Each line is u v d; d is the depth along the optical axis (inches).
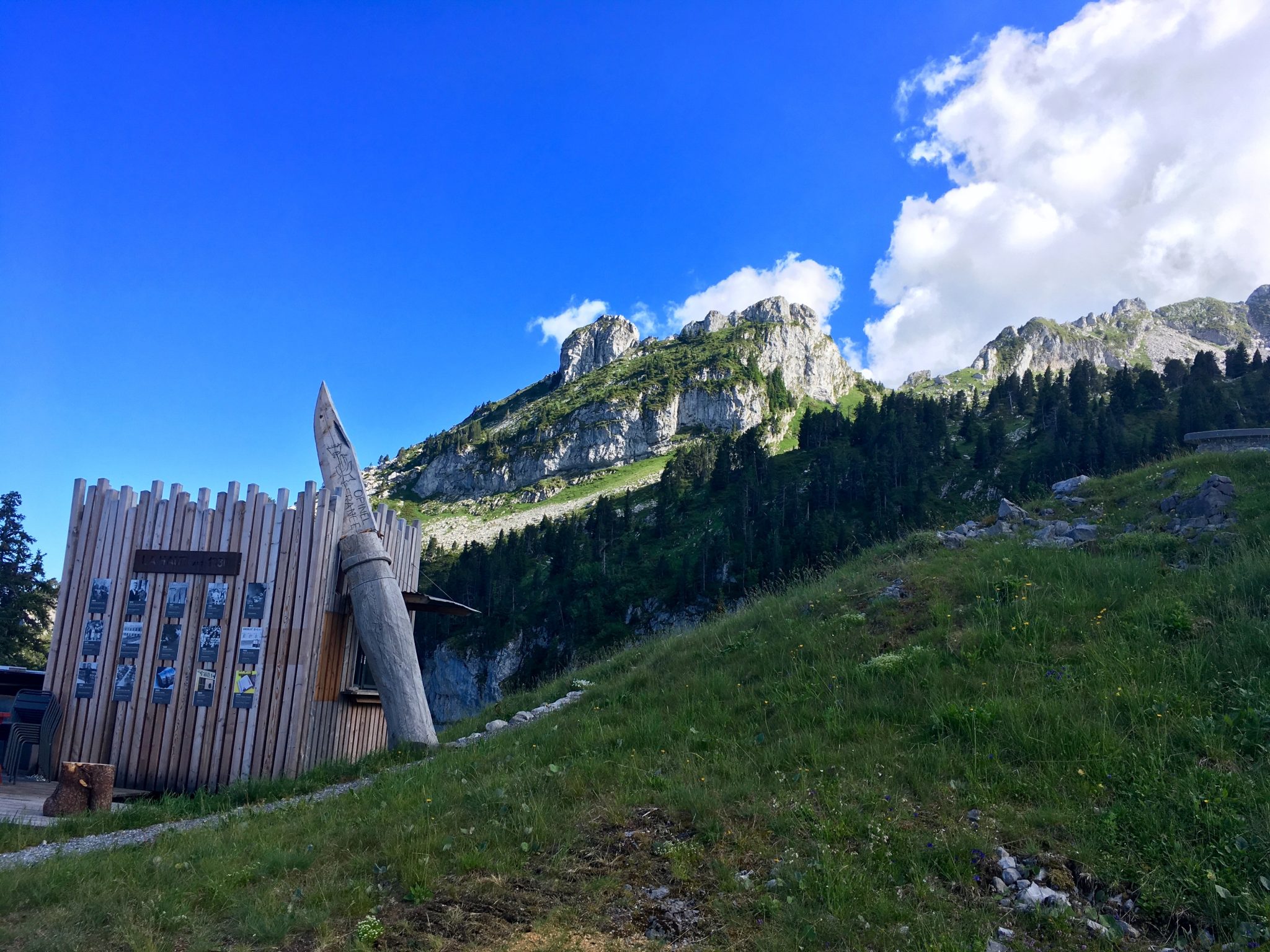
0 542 1439.5
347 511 567.8
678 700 391.9
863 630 408.8
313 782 457.1
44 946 196.1
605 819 256.5
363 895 213.5
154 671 520.1
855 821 232.2
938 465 3491.6
